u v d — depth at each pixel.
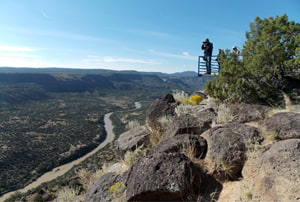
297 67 5.65
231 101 5.91
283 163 2.38
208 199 2.72
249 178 2.69
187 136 3.77
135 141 5.13
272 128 3.28
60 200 4.42
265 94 5.48
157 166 2.98
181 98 8.01
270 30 6.20
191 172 2.86
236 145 3.11
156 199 2.76
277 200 2.16
